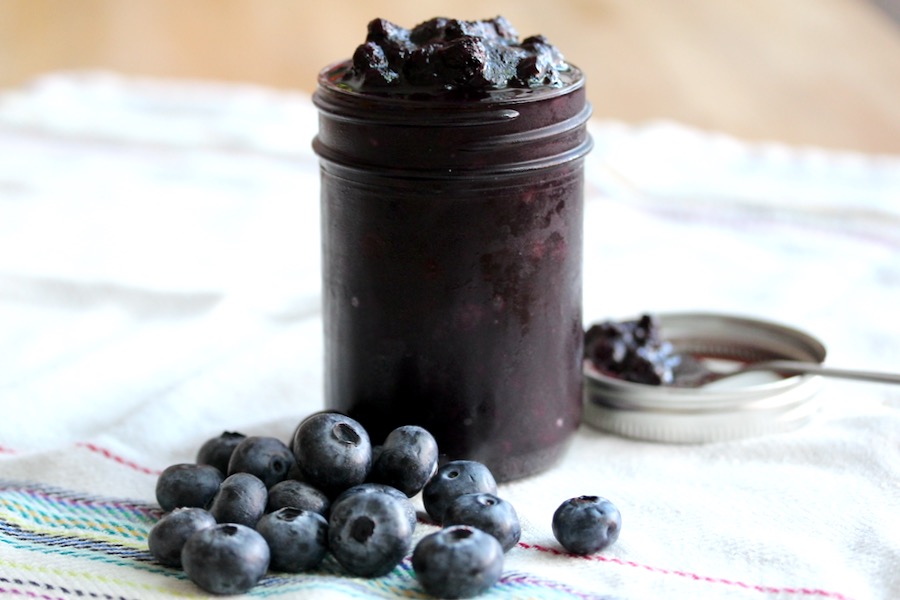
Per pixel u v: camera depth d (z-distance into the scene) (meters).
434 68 0.47
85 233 0.72
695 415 0.53
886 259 0.68
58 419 0.56
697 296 0.65
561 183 0.49
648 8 1.14
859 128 0.86
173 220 0.74
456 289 0.48
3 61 1.04
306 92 0.94
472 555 0.44
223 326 0.62
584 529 0.46
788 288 0.65
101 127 0.87
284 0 1.20
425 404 0.49
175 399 0.55
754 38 1.06
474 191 0.48
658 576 0.45
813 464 0.51
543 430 0.50
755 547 0.46
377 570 0.45
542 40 0.50
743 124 0.87
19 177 0.79
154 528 0.46
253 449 0.48
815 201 0.73
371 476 0.48
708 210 0.73
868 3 1.19
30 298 0.66
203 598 0.44
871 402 0.55
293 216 0.75
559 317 0.50
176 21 1.15
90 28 1.14
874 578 0.45
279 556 0.45
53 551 0.47
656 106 0.90
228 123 0.87
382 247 0.48
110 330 0.63
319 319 0.62
